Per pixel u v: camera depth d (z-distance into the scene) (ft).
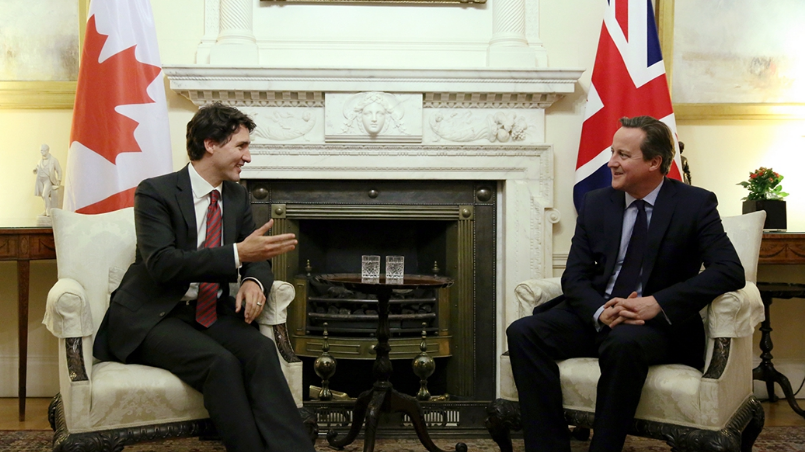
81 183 9.25
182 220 6.55
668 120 9.91
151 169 9.48
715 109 11.20
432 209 10.80
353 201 10.73
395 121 10.27
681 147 10.32
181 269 6.07
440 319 10.96
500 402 7.06
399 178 10.49
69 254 6.85
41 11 10.82
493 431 7.07
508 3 10.58
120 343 6.31
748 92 11.27
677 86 11.23
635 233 7.08
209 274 6.07
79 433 5.62
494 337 10.87
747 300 6.20
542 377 6.61
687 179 10.36
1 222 10.84
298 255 11.19
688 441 5.88
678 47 11.22
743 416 6.44
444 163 10.46
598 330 6.88
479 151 10.43
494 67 10.07
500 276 10.84
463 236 10.83
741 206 11.34
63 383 5.95
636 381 6.05
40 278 11.03
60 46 10.84
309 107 10.41
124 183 9.34
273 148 10.29
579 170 10.24
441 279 8.25
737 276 6.31
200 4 10.60
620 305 6.48
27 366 11.01
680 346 6.73
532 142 10.56
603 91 10.14
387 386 8.09
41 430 9.04
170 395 5.91
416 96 10.27
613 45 10.14
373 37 10.70
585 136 10.22
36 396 10.99
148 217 6.40
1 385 11.03
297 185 10.68
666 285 6.91
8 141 10.87
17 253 9.53
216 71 9.90
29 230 9.54
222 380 5.73
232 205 6.98
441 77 10.15
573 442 8.95
